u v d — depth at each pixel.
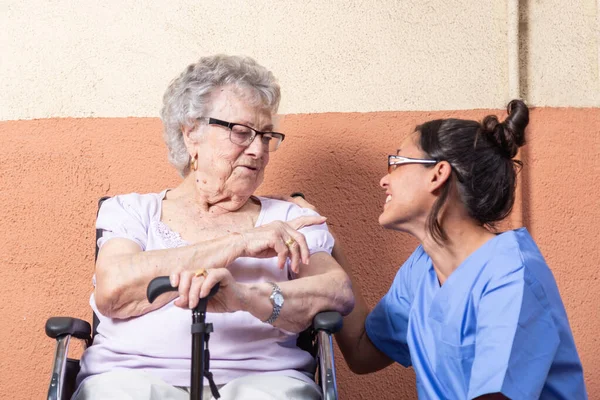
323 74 2.40
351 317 1.96
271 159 2.38
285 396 1.58
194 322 1.39
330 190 2.37
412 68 2.41
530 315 1.47
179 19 2.41
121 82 2.40
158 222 1.85
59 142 2.38
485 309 1.51
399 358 1.88
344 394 2.33
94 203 2.36
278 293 1.62
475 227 1.65
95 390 1.59
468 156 1.62
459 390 1.57
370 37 2.41
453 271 1.65
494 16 2.42
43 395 2.31
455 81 2.40
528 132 2.37
